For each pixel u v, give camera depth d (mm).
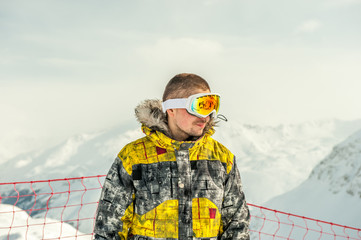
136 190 1730
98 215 1765
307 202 50375
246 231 1858
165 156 1737
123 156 1787
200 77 1755
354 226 38438
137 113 1770
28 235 10680
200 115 1670
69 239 9617
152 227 1666
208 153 1798
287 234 40156
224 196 1850
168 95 1735
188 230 1652
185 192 1688
